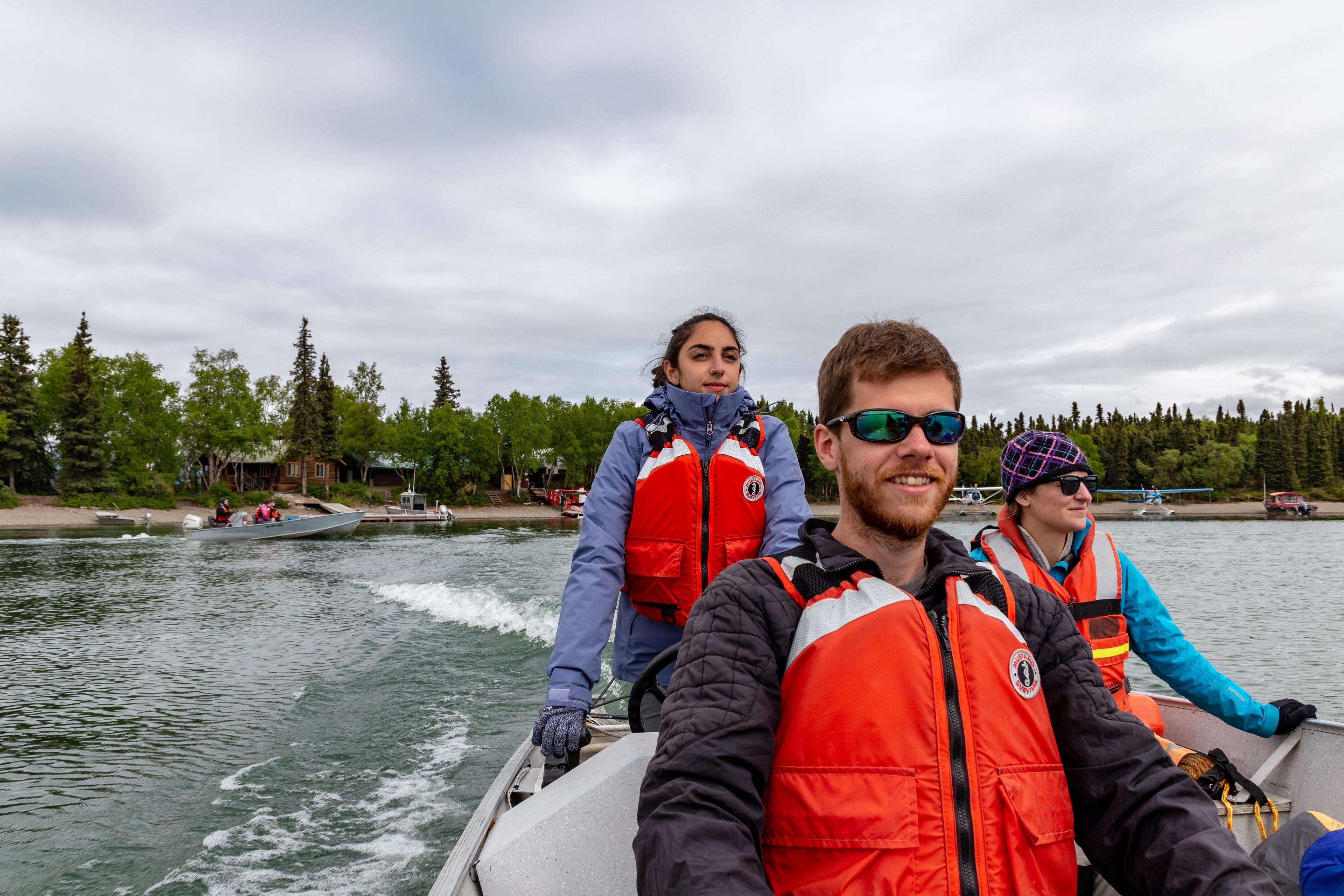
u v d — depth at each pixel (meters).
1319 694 8.47
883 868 1.04
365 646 9.78
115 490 55.75
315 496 67.44
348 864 4.08
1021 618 1.26
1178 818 1.09
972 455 100.75
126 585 17.14
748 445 2.19
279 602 14.19
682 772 1.06
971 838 1.06
